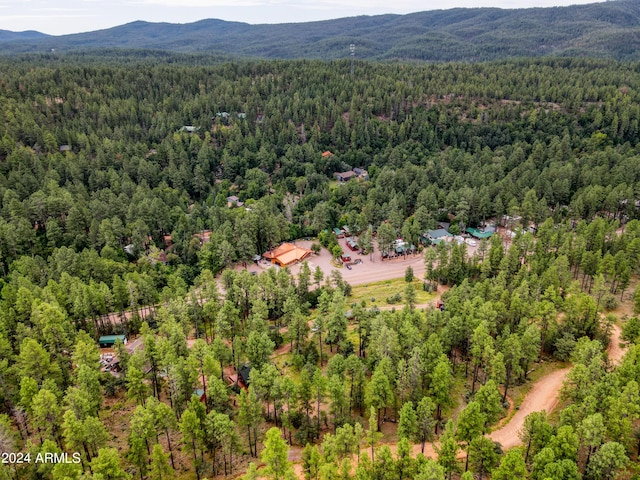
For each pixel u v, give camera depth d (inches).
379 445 2940.5
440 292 5275.6
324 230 7160.4
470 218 7273.6
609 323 3789.4
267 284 4603.8
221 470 2819.9
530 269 4894.2
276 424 3152.1
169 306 4165.8
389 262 6486.2
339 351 3885.3
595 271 4800.7
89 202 6998.0
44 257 5925.2
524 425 2667.3
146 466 2659.9
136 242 6220.5
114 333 4414.4
